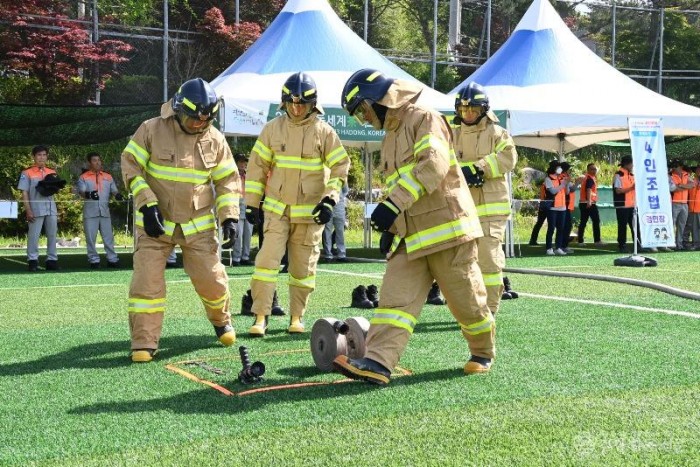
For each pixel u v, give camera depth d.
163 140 6.10
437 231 4.99
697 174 18.75
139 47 24.92
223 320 6.53
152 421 4.33
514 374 5.40
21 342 6.71
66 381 5.29
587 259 15.52
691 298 9.27
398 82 5.08
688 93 36.34
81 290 10.44
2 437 4.07
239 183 6.45
